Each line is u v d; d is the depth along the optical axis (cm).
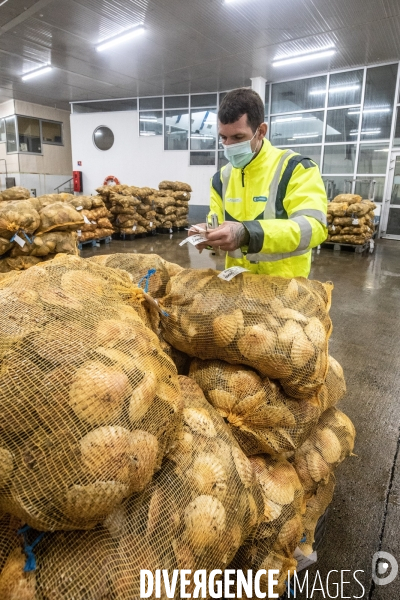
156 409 76
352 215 767
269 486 109
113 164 1319
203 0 618
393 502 173
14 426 63
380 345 340
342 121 979
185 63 902
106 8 653
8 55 871
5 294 80
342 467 194
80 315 80
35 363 68
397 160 931
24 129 1365
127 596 65
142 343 82
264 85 1009
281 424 112
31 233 267
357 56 845
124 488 67
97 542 69
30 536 69
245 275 122
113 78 1026
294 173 136
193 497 81
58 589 64
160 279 122
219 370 115
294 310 111
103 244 831
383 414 239
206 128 1170
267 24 696
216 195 164
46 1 632
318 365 107
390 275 595
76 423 65
